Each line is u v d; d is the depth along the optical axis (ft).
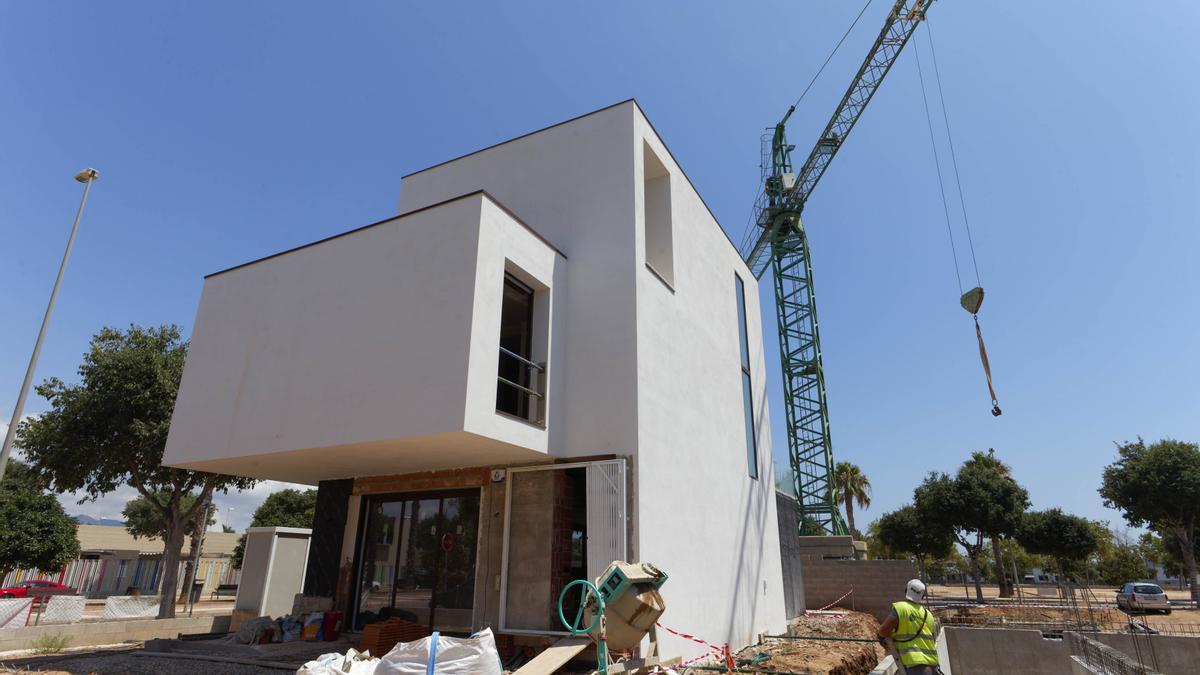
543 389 31.94
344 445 28.76
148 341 66.54
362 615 36.70
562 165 38.47
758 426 55.21
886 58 118.42
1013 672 53.42
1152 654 53.21
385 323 29.45
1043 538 137.80
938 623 48.11
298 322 32.27
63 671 28.68
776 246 133.28
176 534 63.57
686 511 35.37
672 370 36.78
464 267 28.17
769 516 54.65
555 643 28.43
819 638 46.83
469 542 34.35
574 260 35.83
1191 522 110.83
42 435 61.11
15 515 86.58
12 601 51.08
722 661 34.32
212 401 33.63
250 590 48.24
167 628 43.42
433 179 44.06
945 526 129.90
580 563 33.06
